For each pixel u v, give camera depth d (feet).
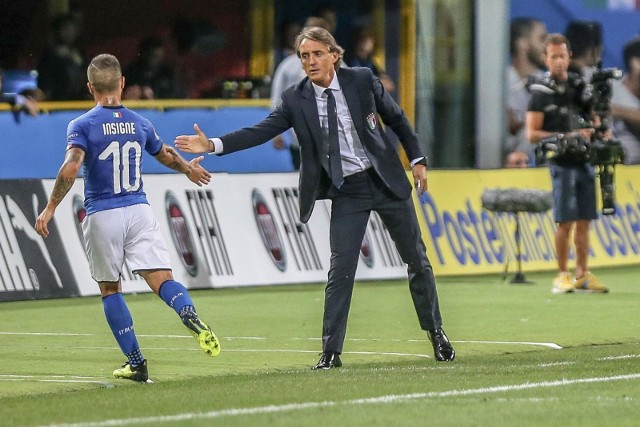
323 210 150.92
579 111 136.98
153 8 179.11
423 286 88.17
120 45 178.09
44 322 118.21
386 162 85.40
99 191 78.74
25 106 158.92
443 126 188.44
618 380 75.15
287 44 179.52
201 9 181.57
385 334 107.96
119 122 78.74
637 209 177.17
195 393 71.05
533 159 194.49
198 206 143.84
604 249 171.12
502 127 192.44
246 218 146.41
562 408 64.85
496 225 163.02
